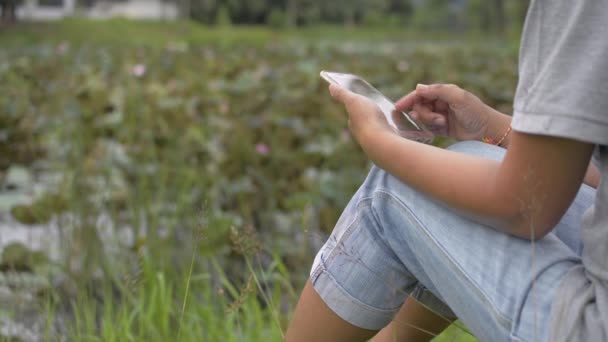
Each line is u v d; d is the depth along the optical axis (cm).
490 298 122
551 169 114
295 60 1208
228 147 427
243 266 304
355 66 1005
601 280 116
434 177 126
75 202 332
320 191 359
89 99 516
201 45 1714
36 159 440
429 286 138
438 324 157
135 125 472
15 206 336
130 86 606
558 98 111
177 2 4978
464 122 155
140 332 232
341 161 405
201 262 292
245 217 352
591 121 110
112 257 302
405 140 132
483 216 122
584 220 122
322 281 144
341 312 143
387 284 141
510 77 812
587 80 110
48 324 231
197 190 368
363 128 137
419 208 131
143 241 303
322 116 510
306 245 314
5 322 256
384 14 6294
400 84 777
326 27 5594
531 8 116
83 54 1209
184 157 413
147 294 266
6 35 2606
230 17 5334
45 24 3212
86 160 405
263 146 398
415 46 2270
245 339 234
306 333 147
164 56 1236
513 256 123
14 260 285
